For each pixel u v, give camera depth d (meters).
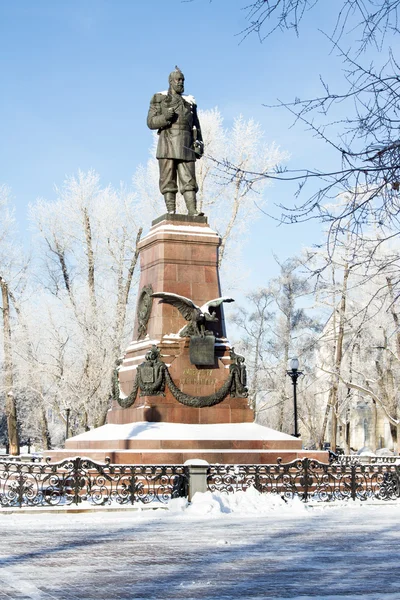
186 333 24.53
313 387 56.78
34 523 16.61
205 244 25.53
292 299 50.50
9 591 9.24
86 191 44.34
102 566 11.18
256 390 51.47
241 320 53.84
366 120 7.32
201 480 19.48
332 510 19.77
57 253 44.59
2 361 44.22
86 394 42.12
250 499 19.42
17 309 43.97
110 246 44.19
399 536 14.77
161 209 43.81
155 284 25.25
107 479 19.17
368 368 44.25
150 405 23.98
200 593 9.16
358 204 7.41
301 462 21.19
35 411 48.50
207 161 41.59
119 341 42.16
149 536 14.59
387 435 65.25
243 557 12.09
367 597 8.91
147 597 8.89
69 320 43.16
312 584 9.80
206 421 24.25
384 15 7.23
